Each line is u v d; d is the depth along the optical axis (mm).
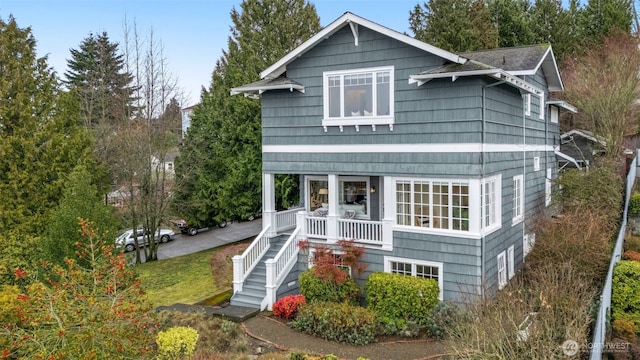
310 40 14273
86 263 12344
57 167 18406
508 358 7551
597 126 23547
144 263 23172
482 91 12234
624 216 17516
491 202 13867
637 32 26312
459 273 12789
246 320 13273
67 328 7113
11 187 17328
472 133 12312
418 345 11242
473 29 30188
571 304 8727
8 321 9148
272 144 15734
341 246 14188
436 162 12930
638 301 12156
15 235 16609
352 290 13547
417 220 13570
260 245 15922
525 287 12367
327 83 14500
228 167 25641
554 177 22078
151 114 23984
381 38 13523
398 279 12672
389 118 13453
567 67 29281
